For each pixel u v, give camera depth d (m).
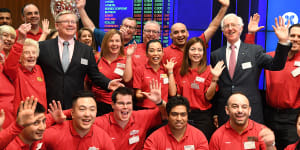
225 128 3.27
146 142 3.13
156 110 3.32
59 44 3.38
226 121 3.66
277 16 4.55
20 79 3.14
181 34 4.01
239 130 3.21
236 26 3.65
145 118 3.32
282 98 3.79
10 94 3.26
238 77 3.62
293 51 3.75
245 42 4.08
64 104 3.30
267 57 3.55
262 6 4.59
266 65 3.55
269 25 4.60
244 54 3.66
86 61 3.41
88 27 4.48
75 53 3.37
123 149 3.24
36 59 3.29
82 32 4.18
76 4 4.50
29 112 2.18
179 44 4.05
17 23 5.19
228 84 3.66
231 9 4.68
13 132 2.17
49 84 3.30
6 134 2.16
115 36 3.79
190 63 3.81
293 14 4.48
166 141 3.10
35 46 3.13
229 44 3.76
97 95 3.73
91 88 3.86
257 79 3.67
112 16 4.95
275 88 3.84
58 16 3.35
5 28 3.43
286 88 3.76
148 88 3.71
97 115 3.71
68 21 3.32
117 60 3.87
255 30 4.02
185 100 3.07
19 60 3.11
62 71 3.31
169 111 3.04
